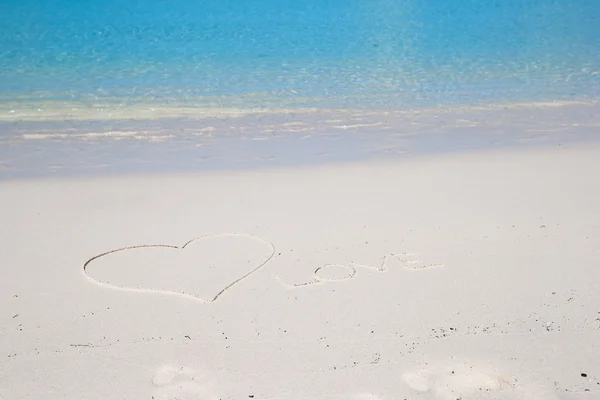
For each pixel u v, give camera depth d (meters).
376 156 3.25
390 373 1.95
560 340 2.05
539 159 3.21
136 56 4.89
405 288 2.29
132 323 2.14
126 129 3.57
